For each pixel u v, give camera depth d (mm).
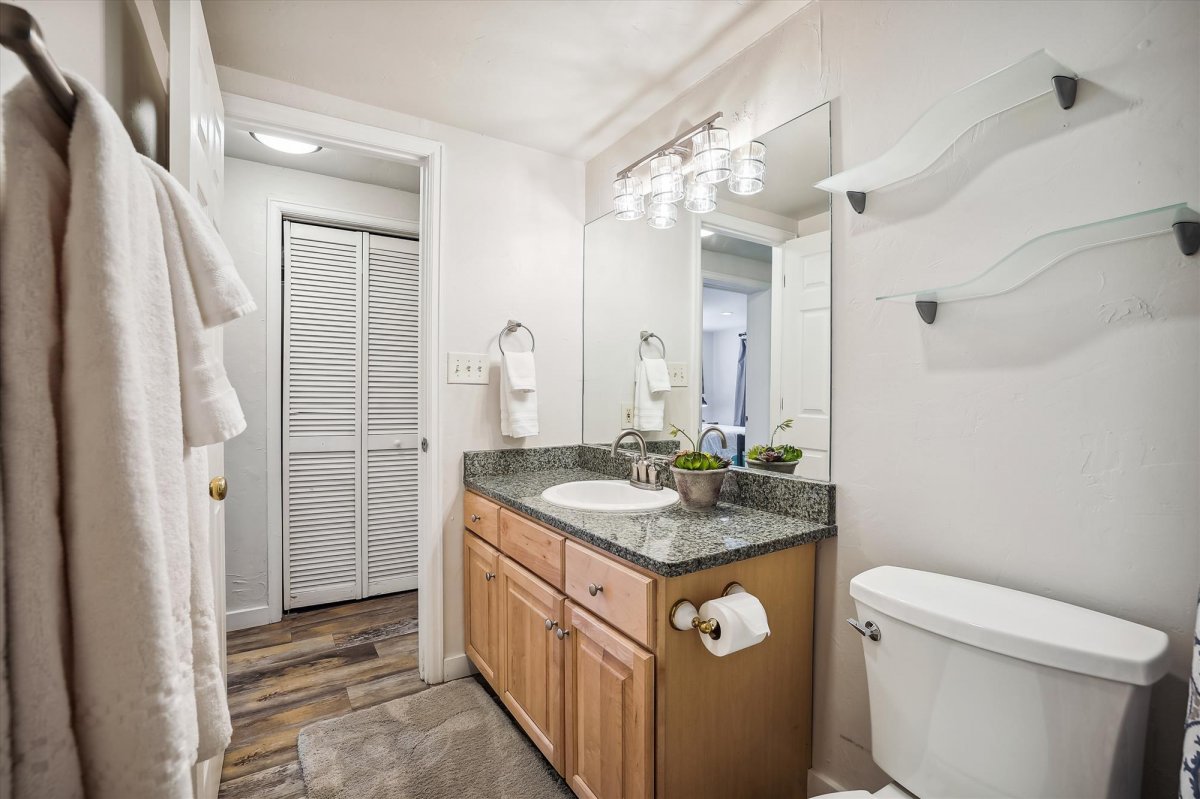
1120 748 777
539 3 1447
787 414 1513
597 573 1307
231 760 1627
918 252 1206
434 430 2104
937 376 1173
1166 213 809
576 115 2047
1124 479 914
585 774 1355
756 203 1605
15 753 427
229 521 2490
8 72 548
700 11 1479
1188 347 849
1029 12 1023
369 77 1802
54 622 448
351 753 1648
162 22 1141
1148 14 882
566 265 2424
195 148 1108
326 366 2729
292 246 2639
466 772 1568
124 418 473
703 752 1191
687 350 1885
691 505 1543
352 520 2820
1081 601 961
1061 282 983
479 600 2004
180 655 573
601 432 2326
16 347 437
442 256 2109
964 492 1127
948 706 933
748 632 1054
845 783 1344
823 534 1354
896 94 1250
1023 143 1033
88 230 465
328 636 2451
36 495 440
